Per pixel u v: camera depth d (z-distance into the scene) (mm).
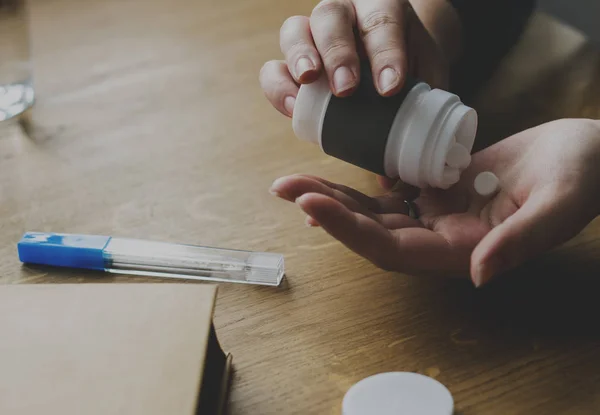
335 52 470
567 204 440
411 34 559
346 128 462
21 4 641
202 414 410
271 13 774
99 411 374
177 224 537
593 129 475
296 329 463
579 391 425
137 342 402
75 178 584
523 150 488
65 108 661
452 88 633
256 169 582
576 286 479
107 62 715
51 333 408
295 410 423
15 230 539
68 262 504
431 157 450
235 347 455
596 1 822
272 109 647
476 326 459
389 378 413
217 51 723
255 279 491
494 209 474
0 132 636
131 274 502
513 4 663
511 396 424
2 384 386
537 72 655
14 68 647
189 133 624
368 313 470
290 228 531
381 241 434
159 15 784
